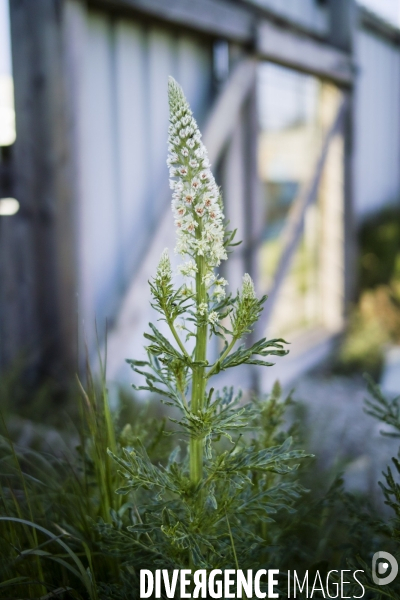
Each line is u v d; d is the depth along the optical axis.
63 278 4.11
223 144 5.60
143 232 5.11
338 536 1.99
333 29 7.81
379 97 9.81
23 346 4.16
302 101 7.38
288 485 1.48
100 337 4.48
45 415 3.68
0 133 4.24
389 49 10.08
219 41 5.77
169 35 5.24
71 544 1.64
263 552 1.64
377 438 3.96
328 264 8.03
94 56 4.58
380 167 9.98
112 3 4.43
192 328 4.53
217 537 1.44
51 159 4.02
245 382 5.96
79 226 4.15
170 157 1.43
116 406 3.43
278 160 7.00
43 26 3.93
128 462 1.43
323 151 7.38
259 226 6.09
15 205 4.21
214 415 1.49
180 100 1.41
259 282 6.14
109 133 4.76
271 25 6.00
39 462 2.37
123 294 4.83
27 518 1.73
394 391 5.71
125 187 4.92
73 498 1.80
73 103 4.04
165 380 1.50
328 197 7.98
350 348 7.06
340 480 1.74
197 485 1.47
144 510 1.56
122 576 1.54
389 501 1.50
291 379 6.55
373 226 9.04
